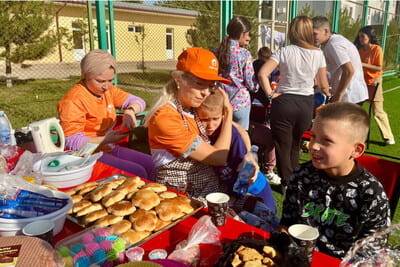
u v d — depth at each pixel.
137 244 1.11
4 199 1.17
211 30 9.15
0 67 12.03
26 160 1.68
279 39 9.97
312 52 2.99
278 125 3.17
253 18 9.05
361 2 11.90
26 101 9.66
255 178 1.91
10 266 0.83
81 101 2.45
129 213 1.26
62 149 2.21
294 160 3.33
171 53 17.14
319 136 1.29
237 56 3.59
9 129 2.08
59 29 11.93
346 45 3.57
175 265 0.93
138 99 3.11
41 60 13.19
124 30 14.76
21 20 10.80
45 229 1.07
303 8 9.82
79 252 0.96
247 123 3.86
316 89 3.63
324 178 1.38
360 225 1.34
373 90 5.03
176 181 1.88
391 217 1.65
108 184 1.49
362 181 1.31
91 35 4.63
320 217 1.41
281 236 1.01
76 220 1.25
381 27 13.93
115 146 2.84
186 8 8.26
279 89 3.16
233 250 0.98
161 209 1.29
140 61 15.36
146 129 3.08
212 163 1.82
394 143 5.39
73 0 11.01
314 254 1.09
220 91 1.90
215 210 1.24
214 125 1.89
